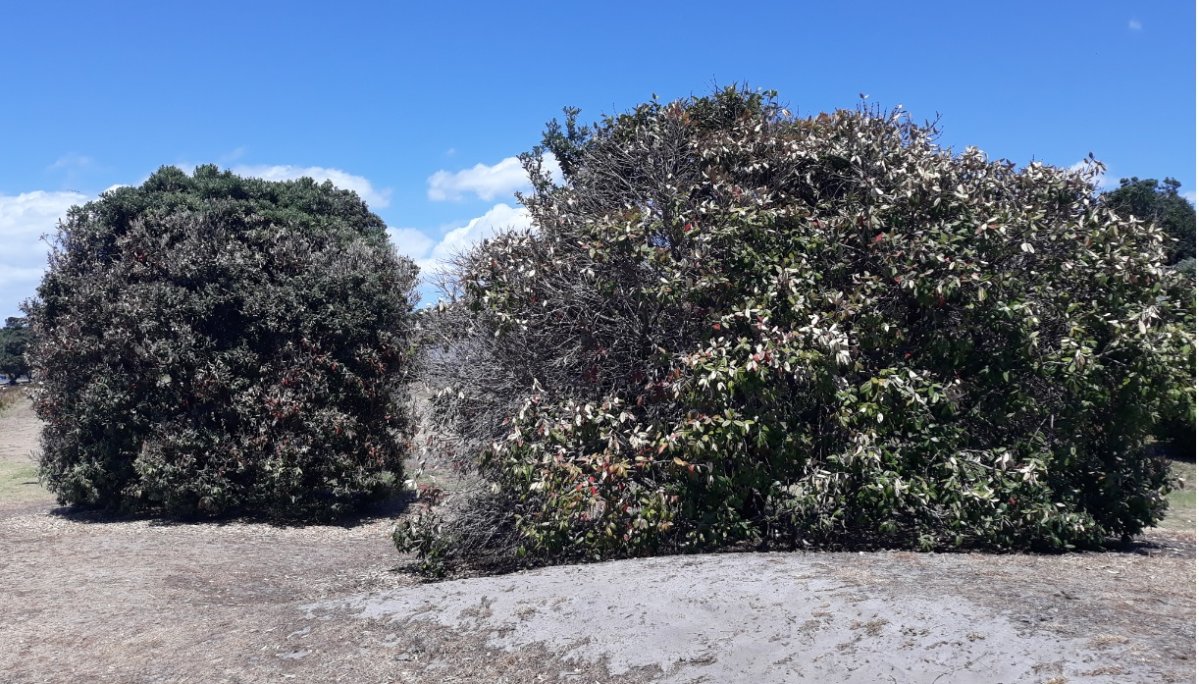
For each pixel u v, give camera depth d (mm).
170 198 12125
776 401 6836
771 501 7043
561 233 8227
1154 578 5535
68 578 8484
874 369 7129
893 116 8406
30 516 12227
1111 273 6969
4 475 16016
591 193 8680
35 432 22094
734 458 6828
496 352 8148
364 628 6059
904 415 6766
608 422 7184
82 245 12055
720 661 4660
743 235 7242
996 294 6762
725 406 6621
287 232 11930
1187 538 8219
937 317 7008
